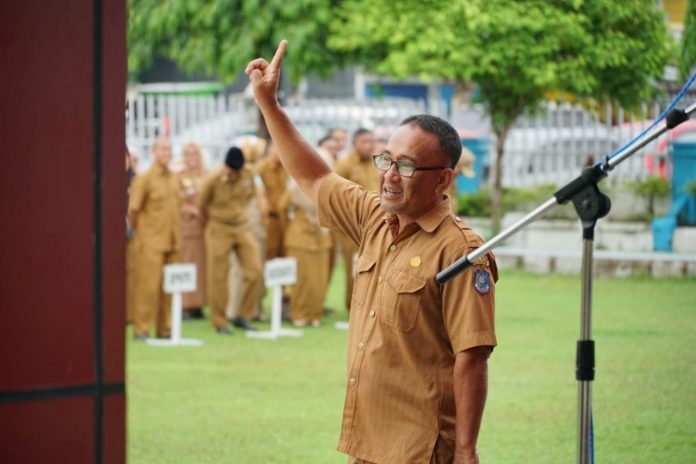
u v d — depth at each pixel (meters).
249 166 16.78
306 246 17.02
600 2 19.59
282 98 26.05
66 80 4.59
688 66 15.17
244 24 23.77
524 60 20.34
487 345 5.75
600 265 21.14
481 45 20.91
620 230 22.75
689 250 22.09
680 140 23.23
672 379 12.86
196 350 15.17
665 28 19.81
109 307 4.73
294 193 17.00
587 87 19.88
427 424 5.83
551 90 21.77
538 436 10.70
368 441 5.89
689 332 15.72
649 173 23.45
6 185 4.53
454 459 5.75
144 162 25.88
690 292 19.22
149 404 11.97
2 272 4.55
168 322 16.17
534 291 19.77
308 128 25.89
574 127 24.44
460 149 6.04
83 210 4.65
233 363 14.25
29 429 4.63
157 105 26.17
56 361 4.66
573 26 19.56
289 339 16.08
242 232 16.59
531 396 12.30
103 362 4.73
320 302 17.27
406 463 5.77
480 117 26.23
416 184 5.89
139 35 24.66
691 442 10.38
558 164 24.61
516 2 20.22
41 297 4.62
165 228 15.94
